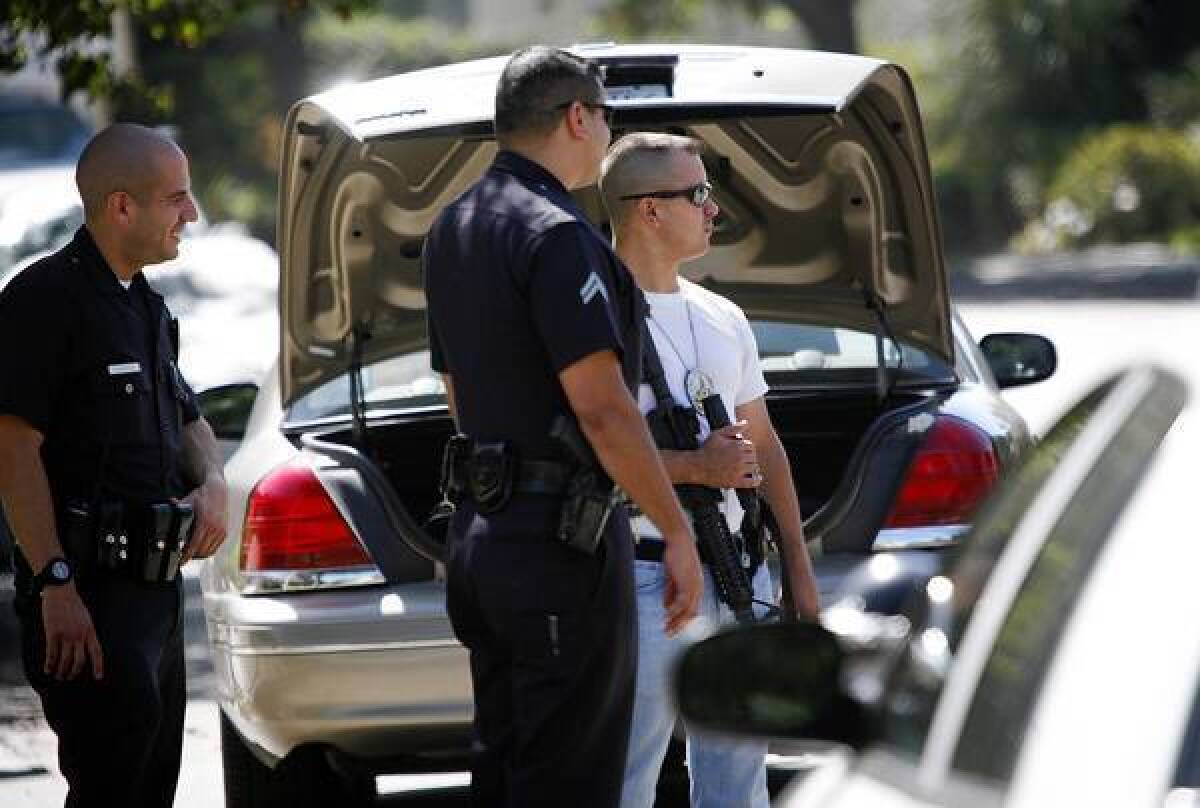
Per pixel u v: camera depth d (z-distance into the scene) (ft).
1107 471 28.63
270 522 52.60
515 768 43.60
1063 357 163.32
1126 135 323.78
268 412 58.23
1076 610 26.32
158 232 46.88
